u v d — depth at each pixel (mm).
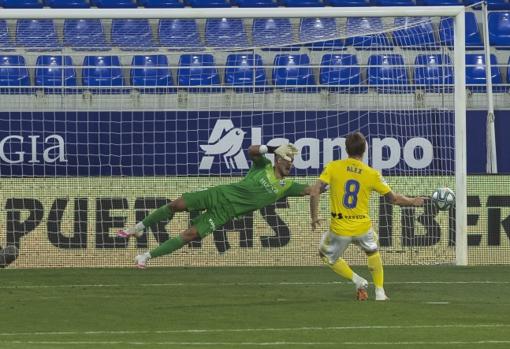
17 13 49000
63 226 51875
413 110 56594
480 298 37781
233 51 64688
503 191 52844
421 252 52375
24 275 46344
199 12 49344
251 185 38938
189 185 52938
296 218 52219
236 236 51875
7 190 51844
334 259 37094
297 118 56750
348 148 36750
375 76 60469
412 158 56250
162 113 56844
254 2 76938
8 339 27562
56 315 32844
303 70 65125
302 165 56594
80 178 52250
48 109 57312
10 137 56812
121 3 76375
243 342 26984
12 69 66188
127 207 52250
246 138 56875
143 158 56812
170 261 51594
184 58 66688
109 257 51781
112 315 32844
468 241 52562
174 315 32844
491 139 57531
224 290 40500
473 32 74750
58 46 61656
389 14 49938
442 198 41562
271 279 44812
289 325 30438
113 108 57469
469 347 26172
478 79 69750
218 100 57969
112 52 65625
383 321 31328
